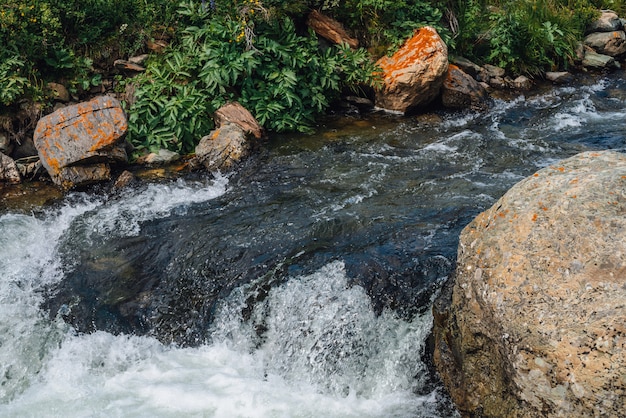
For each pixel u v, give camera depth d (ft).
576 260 12.98
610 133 29.17
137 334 19.07
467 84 32.60
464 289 14.71
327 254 19.71
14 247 22.04
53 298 20.11
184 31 31.30
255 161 26.71
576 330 12.39
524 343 12.97
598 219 13.16
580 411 12.27
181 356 18.53
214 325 18.97
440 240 19.89
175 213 23.26
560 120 31.07
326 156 27.09
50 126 25.66
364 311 17.94
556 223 13.52
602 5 46.24
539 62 37.50
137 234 22.21
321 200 23.27
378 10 34.68
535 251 13.46
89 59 30.30
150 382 17.51
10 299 20.08
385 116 31.65
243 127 28.35
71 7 30.60
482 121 31.12
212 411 16.38
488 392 14.34
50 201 24.61
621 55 41.24
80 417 16.39
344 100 32.45
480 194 23.06
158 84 29.40
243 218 22.43
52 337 19.06
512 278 13.50
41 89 28.63
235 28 30.35
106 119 25.93
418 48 31.78
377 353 17.49
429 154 27.12
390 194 23.50
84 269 21.01
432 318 17.30
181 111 28.58
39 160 26.55
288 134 29.43
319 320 18.01
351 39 34.04
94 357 18.54
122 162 26.48
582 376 12.17
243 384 17.29
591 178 13.96
